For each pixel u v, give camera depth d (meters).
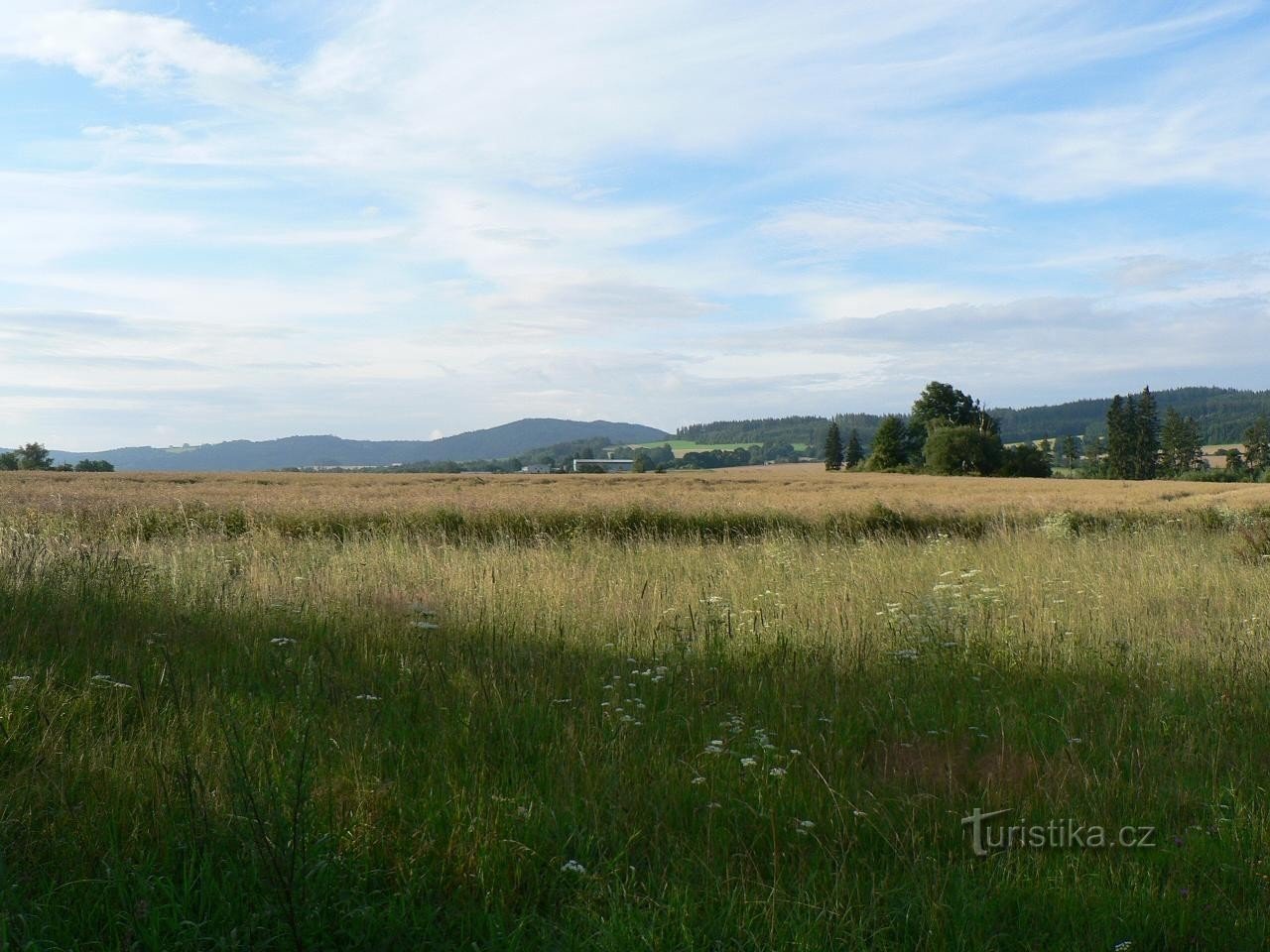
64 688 4.81
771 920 2.96
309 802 3.55
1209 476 123.00
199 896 2.98
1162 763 4.52
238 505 20.84
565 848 3.41
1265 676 6.06
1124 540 15.56
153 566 9.02
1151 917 3.13
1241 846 3.65
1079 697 5.55
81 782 3.67
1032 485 61.94
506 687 5.28
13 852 3.16
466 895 3.15
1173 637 7.12
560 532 18.83
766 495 33.97
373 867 3.28
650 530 19.53
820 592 8.99
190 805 3.39
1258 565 12.41
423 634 6.70
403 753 4.25
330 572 9.32
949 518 22.95
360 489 37.97
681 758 4.38
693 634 6.77
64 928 2.80
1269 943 3.03
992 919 3.10
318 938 2.85
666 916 2.96
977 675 6.07
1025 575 10.48
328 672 5.48
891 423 112.56
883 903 3.18
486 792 3.82
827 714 5.11
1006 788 4.18
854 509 23.20
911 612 7.80
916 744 4.71
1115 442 127.69
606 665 6.00
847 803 3.86
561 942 2.87
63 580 7.66
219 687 5.11
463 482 53.56
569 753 4.27
